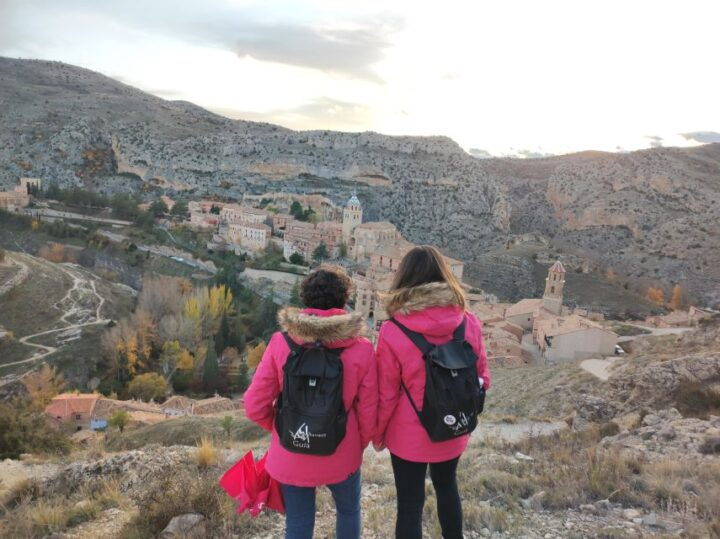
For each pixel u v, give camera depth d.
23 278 88.56
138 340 70.75
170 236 142.12
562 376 34.78
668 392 19.89
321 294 4.90
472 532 6.84
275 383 4.86
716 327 34.12
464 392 4.71
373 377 4.79
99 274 110.62
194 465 10.34
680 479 8.62
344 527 5.12
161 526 7.13
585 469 9.25
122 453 12.16
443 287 4.89
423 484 5.11
